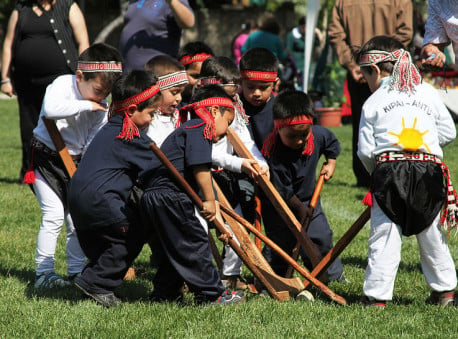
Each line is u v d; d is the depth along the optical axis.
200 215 9.16
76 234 9.60
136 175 9.01
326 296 9.73
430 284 9.01
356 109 18.19
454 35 12.05
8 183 18.25
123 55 15.05
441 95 14.03
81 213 8.78
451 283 8.93
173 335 7.83
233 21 55.78
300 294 9.43
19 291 9.73
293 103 9.58
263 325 8.22
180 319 8.33
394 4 18.00
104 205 8.69
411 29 18.19
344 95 33.41
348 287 10.27
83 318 8.38
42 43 15.62
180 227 8.67
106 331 7.95
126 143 8.83
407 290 10.04
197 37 55.91
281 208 9.68
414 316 8.55
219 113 8.83
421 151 8.73
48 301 9.19
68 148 10.04
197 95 8.95
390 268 8.74
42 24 15.55
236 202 10.62
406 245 12.81
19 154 23.53
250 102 10.68
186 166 8.75
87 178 8.77
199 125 8.70
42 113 9.70
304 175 10.14
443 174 8.86
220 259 10.43
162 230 8.70
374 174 8.77
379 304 8.86
